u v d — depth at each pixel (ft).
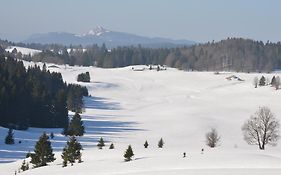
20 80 590.14
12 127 510.58
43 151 282.15
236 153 244.22
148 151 282.97
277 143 432.66
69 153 260.01
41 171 245.24
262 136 368.89
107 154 288.10
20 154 351.67
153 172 193.06
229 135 520.42
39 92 559.79
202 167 203.82
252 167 199.41
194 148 295.69
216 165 207.00
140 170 208.23
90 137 465.88
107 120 639.76
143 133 522.06
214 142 392.27
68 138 451.12
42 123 550.77
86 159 278.87
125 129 549.54
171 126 579.89
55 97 587.27
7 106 508.94
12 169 280.51
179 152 271.28
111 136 484.74
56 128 561.84
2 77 549.54
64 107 577.43
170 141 462.60
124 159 248.52
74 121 467.93
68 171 229.25
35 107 546.26
